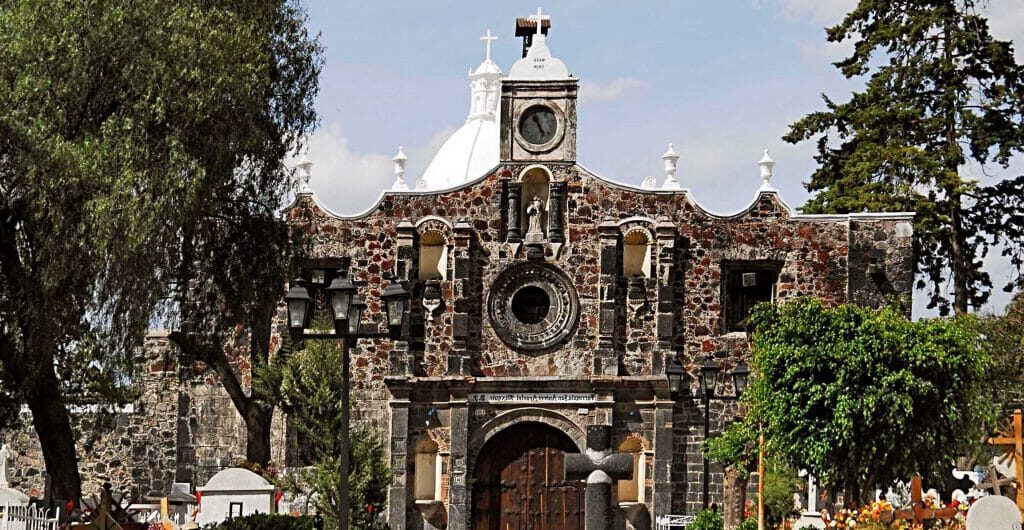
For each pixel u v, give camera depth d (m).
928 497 31.81
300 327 26.97
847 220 48.59
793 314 37.38
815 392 36.56
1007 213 55.56
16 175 33.00
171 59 35.00
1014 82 55.16
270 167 40.19
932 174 53.91
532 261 48.56
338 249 49.03
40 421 35.69
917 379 36.03
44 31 33.75
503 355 48.41
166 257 36.69
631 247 49.03
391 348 48.34
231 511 39.28
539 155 49.00
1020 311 53.16
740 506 40.56
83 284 33.75
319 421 42.06
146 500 50.28
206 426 49.31
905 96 55.78
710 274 48.47
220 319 40.50
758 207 48.81
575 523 47.78
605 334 47.81
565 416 47.69
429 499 47.97
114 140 33.84
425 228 48.94
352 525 40.91
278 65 40.22
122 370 34.38
